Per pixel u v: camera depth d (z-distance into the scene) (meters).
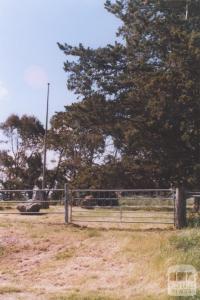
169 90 28.67
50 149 62.47
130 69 33.38
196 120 28.75
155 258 13.34
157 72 30.73
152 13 34.38
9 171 67.38
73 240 17.22
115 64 34.25
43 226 19.52
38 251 16.38
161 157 30.80
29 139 68.94
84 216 21.89
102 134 35.44
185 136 28.44
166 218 20.11
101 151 49.19
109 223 20.12
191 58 28.11
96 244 16.52
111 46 34.16
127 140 31.16
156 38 33.22
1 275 14.16
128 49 34.09
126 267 13.91
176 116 28.78
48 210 26.44
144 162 33.50
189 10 32.84
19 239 17.53
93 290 12.28
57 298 11.56
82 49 34.19
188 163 30.56
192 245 13.81
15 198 39.38
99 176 34.66
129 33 36.12
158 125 30.33
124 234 17.42
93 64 34.00
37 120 69.00
